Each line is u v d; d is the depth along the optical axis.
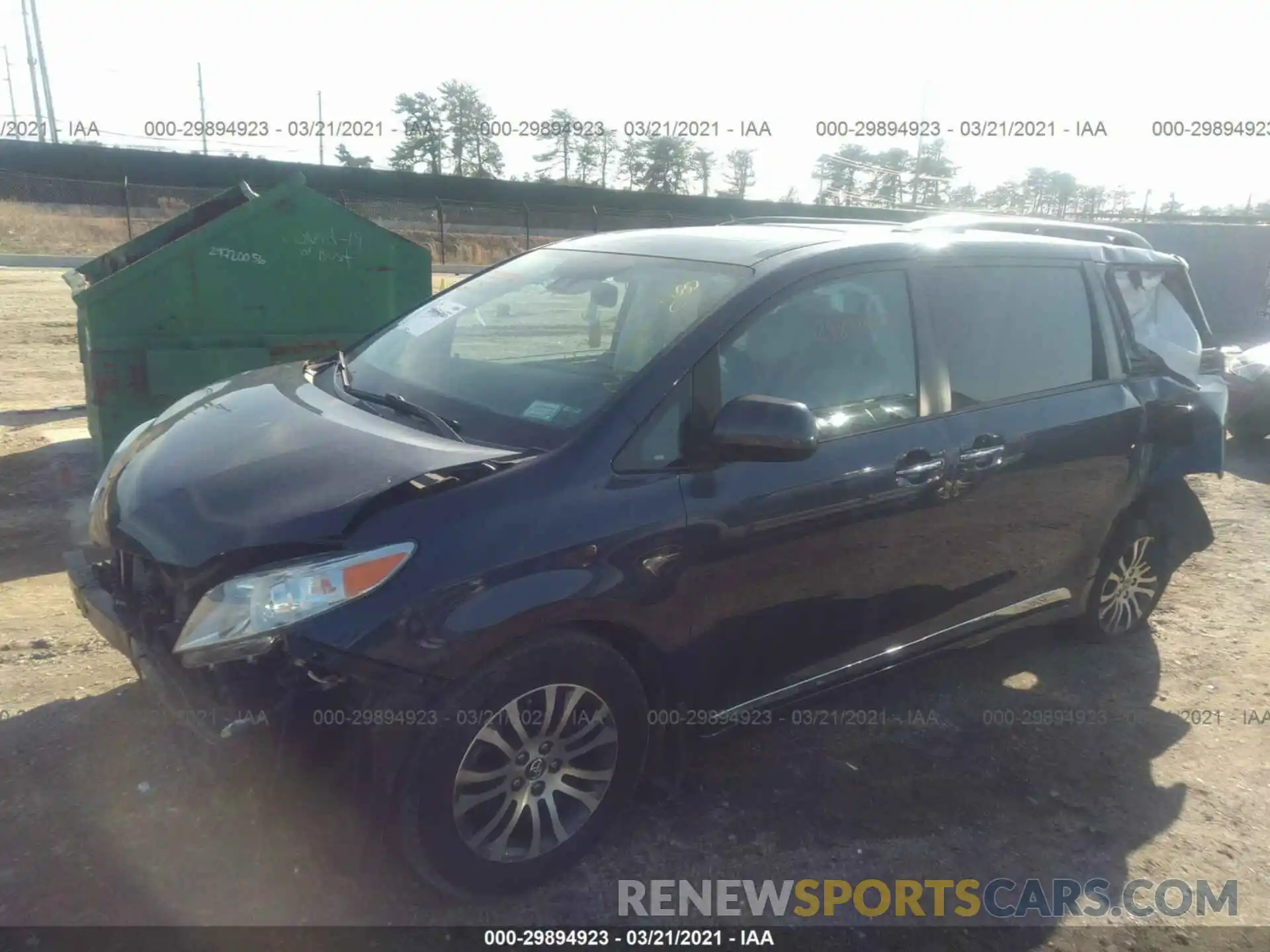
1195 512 4.79
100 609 2.98
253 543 2.54
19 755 3.26
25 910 2.62
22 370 10.68
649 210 34.97
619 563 2.76
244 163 31.52
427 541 2.53
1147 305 4.57
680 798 3.34
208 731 2.52
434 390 3.32
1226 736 3.99
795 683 3.37
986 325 3.81
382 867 2.75
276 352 6.49
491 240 30.53
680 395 2.97
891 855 3.13
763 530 3.05
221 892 2.73
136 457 3.20
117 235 26.75
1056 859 3.17
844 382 3.35
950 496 3.56
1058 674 4.45
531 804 2.79
